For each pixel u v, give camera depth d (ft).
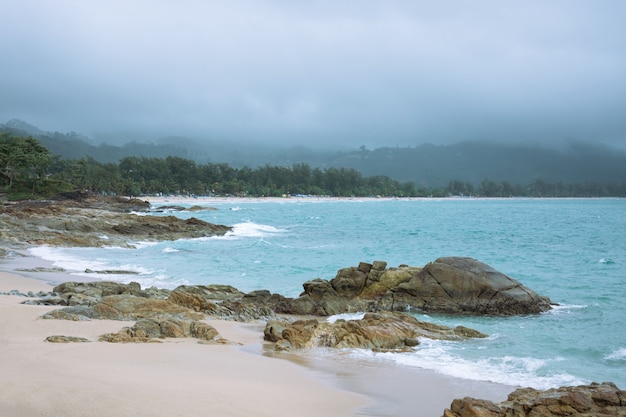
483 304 92.17
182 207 503.61
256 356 62.69
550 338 75.20
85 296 90.38
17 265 142.61
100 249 191.31
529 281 132.77
